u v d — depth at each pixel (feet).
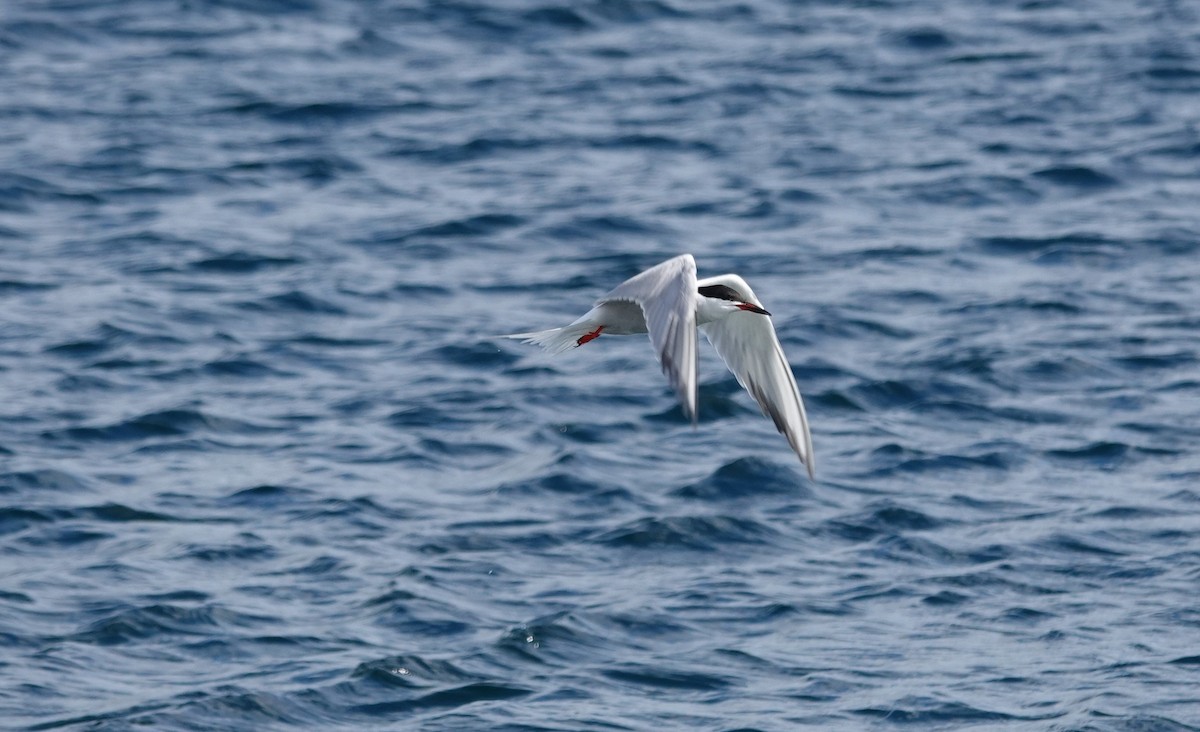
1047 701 46.06
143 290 80.33
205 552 54.39
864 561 54.85
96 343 73.72
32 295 79.82
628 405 67.67
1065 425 66.08
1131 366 71.41
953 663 48.19
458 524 56.85
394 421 65.92
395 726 44.73
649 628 50.03
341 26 124.06
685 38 122.72
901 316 77.30
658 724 44.70
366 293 80.69
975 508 58.75
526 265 84.89
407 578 52.54
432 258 85.56
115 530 56.13
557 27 124.67
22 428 64.54
